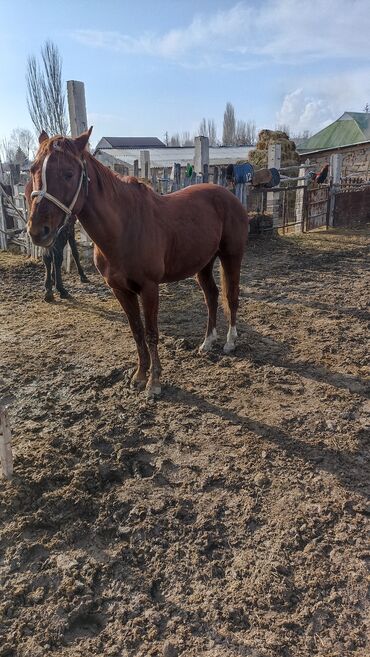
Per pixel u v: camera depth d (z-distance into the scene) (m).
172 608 1.94
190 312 5.51
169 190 9.68
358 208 12.72
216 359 4.21
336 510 2.44
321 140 28.83
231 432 3.13
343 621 1.87
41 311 5.62
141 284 3.29
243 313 5.48
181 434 3.11
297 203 11.70
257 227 9.99
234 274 4.25
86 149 2.87
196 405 3.46
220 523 2.37
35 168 2.63
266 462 2.82
